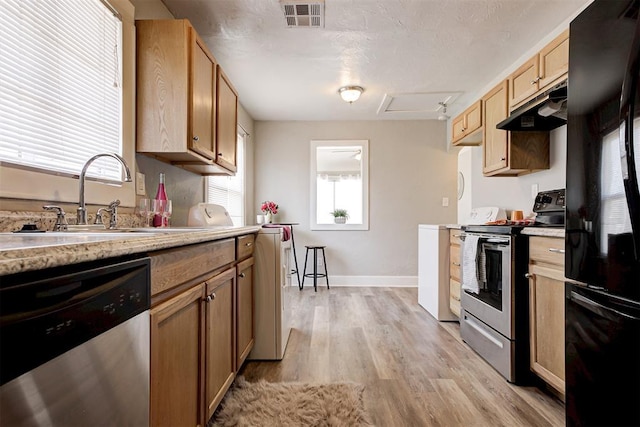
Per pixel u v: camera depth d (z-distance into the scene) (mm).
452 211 4816
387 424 1535
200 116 2002
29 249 513
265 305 2273
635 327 923
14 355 467
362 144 4832
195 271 1235
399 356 2301
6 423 454
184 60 1824
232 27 2453
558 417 1590
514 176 3104
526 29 2506
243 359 1953
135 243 791
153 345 906
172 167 2371
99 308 643
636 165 893
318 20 2379
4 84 1106
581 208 1167
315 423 1524
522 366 1918
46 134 1278
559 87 1890
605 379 1044
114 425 688
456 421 1560
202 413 1281
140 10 1928
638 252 905
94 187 1511
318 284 4824
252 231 2098
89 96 1504
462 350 2410
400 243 4828
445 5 2215
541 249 1786
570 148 1230
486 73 3277
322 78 3389
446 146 4820
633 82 893
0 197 1089
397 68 3166
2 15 1097
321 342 2570
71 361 566
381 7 2217
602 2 1056
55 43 1316
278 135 4863
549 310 1722
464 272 2457
